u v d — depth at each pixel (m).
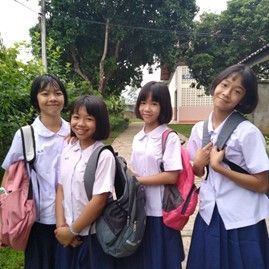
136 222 2.06
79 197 2.12
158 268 2.21
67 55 17.61
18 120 4.75
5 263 3.00
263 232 2.05
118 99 19.38
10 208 2.17
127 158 8.24
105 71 17.75
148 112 2.28
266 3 17.14
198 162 2.11
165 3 16.61
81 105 2.14
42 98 2.35
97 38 17.44
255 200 2.02
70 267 2.20
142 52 18.42
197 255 2.09
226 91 2.01
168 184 2.23
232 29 18.03
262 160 1.97
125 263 2.23
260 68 14.43
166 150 2.23
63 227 2.12
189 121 26.81
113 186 2.08
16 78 4.81
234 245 1.99
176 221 2.19
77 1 16.22
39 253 2.35
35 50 6.62
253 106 2.07
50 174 2.33
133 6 16.59
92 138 2.20
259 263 1.95
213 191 2.07
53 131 2.40
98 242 2.13
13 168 2.30
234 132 2.01
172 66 18.98
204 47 18.55
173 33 17.30
